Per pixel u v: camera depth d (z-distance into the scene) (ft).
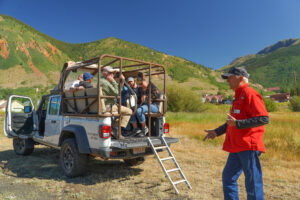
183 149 26.53
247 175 9.00
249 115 9.16
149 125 17.30
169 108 93.45
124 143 14.30
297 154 23.16
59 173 17.75
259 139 9.01
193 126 44.04
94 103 15.19
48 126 19.99
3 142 31.27
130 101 17.35
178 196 13.52
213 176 17.34
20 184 15.37
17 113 24.67
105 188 14.57
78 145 15.51
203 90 610.24
